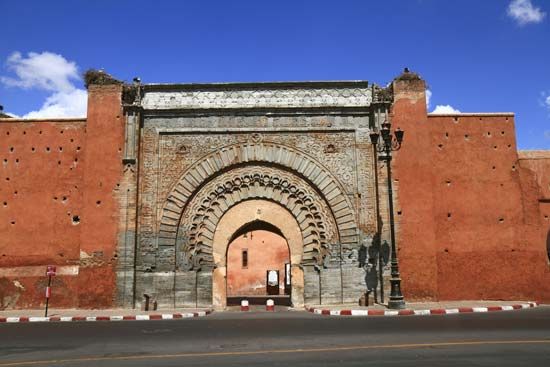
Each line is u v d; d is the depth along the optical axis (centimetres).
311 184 2030
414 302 1902
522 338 1002
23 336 1171
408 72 2072
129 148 1983
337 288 1948
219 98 2086
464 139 2066
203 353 883
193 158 2031
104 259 1912
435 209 2005
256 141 2045
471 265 1978
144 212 1980
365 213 1984
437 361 772
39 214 1992
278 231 2194
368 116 2067
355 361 781
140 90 2073
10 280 1938
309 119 2064
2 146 2045
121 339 1093
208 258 1991
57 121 2058
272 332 1170
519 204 2039
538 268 2003
